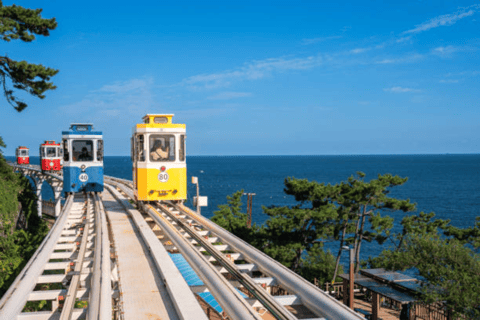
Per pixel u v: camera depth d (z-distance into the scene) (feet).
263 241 89.04
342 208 86.22
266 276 25.94
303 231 84.43
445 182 476.13
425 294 49.06
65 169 63.67
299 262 92.99
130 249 30.40
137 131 44.91
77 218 49.24
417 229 83.87
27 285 22.99
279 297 20.63
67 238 37.27
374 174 584.81
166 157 45.21
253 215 227.81
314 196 83.97
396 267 56.08
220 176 577.84
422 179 522.06
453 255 50.16
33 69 66.18
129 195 63.98
